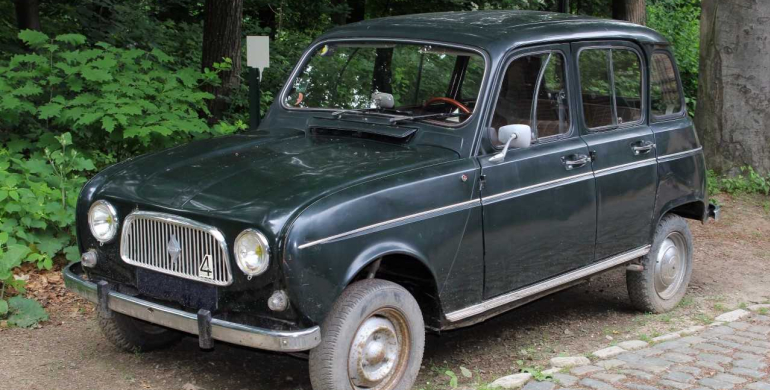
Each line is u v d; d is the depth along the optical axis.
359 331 4.19
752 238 9.16
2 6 11.84
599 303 6.80
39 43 8.00
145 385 4.70
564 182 5.26
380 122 5.07
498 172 4.84
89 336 5.47
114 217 4.44
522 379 4.73
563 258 5.37
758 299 7.07
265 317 4.00
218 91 10.97
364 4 18.92
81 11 12.38
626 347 5.48
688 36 19.20
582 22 5.72
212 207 4.08
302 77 5.68
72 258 6.44
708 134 11.37
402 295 4.35
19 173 7.23
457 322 4.77
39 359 5.03
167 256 4.22
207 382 4.80
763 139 11.04
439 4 18.25
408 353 4.46
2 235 5.93
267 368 5.06
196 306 4.16
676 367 5.01
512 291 5.05
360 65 5.48
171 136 7.93
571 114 5.46
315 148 4.84
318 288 3.96
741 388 4.66
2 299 5.84
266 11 17.86
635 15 15.74
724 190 10.91
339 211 4.03
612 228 5.74
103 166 7.84
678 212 6.88
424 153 4.74
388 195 4.25
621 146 5.77
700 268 8.00
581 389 4.58
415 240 4.37
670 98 6.44
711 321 6.29
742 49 10.98
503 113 4.98
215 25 10.97
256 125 7.82
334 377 4.08
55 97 7.69
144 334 5.14
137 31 12.86
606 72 5.78
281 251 3.86
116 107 7.55
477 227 4.71
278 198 4.05
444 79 5.11
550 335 5.93
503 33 5.16
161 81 8.57
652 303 6.43
